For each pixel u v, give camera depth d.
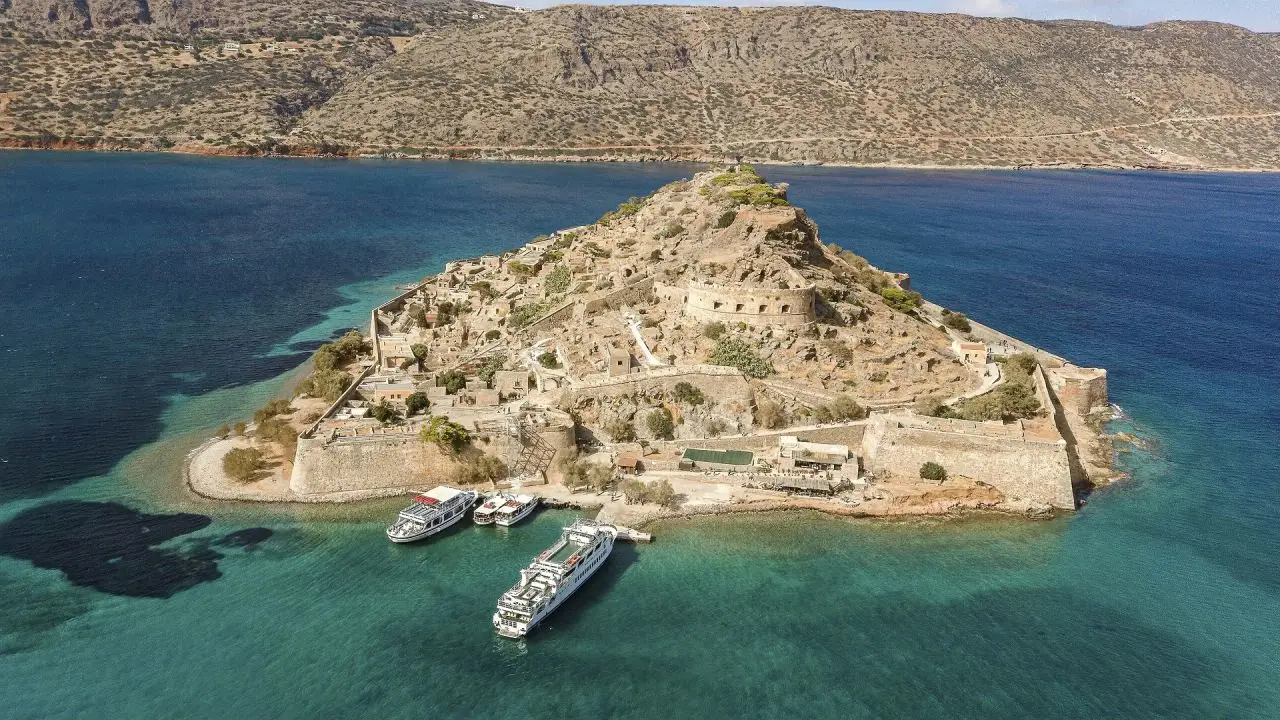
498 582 101.44
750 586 102.00
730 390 135.88
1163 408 160.50
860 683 87.50
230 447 131.38
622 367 138.25
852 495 119.50
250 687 84.62
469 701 84.19
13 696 82.06
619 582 102.12
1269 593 103.12
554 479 122.69
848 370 143.50
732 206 189.25
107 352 178.50
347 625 93.62
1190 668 90.50
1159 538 113.94
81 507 113.88
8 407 146.62
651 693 85.62
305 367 173.12
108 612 93.69
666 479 122.50
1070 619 97.62
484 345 166.00
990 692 86.62
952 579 104.31
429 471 121.38
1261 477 132.12
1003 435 122.62
